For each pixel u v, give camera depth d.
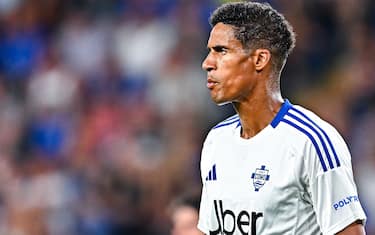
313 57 42.84
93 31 48.88
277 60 16.36
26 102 48.16
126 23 48.03
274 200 15.80
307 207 15.83
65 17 50.75
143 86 44.97
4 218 40.81
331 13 43.88
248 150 16.31
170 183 39.12
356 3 43.81
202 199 17.14
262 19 16.20
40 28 50.97
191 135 40.97
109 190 39.69
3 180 42.31
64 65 48.59
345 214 15.53
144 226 38.56
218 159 16.72
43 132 45.78
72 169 42.72
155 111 43.19
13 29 51.47
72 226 39.78
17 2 51.97
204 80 43.03
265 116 16.33
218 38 16.22
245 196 16.08
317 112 40.78
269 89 16.34
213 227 16.69
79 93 46.75
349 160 15.91
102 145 42.91
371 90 40.84
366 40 43.09
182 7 46.19
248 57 16.16
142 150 41.12
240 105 16.45
